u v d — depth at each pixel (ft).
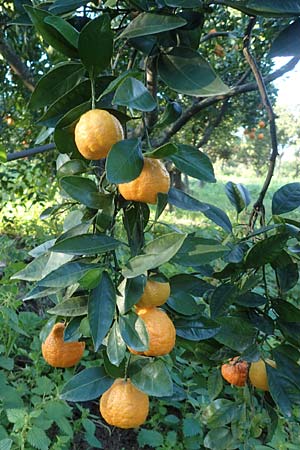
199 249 3.30
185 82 3.35
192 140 23.82
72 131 3.39
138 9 3.44
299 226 4.05
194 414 8.81
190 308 3.76
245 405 4.41
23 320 10.05
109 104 3.34
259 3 3.46
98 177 3.78
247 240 4.12
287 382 3.76
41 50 12.55
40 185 17.48
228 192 4.93
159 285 3.28
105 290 3.07
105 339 3.53
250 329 3.95
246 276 4.04
